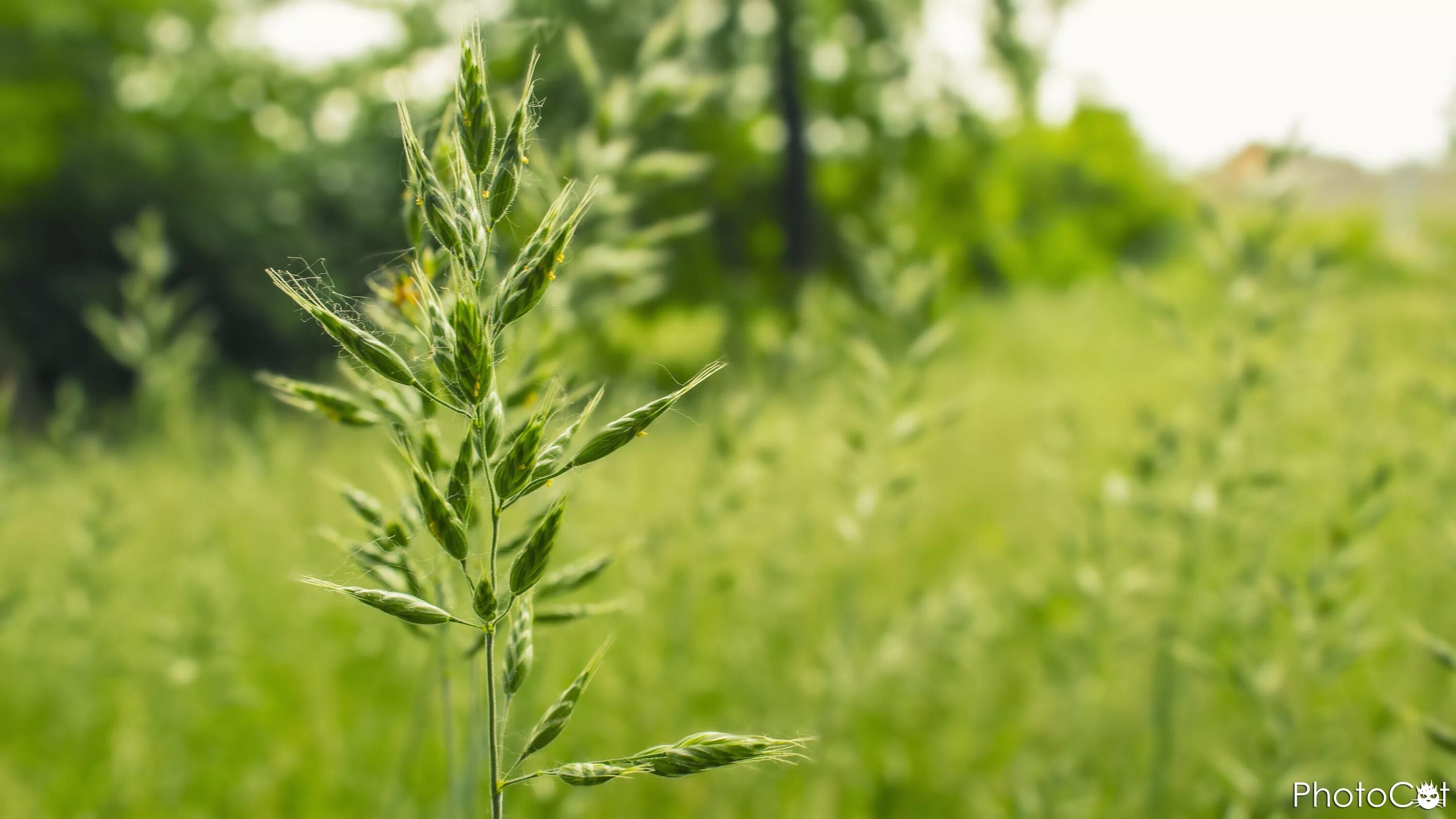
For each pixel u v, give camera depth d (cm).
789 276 1554
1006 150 1920
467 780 155
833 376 357
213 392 911
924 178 1747
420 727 206
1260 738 239
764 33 1537
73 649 289
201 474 429
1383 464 244
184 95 1839
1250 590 266
